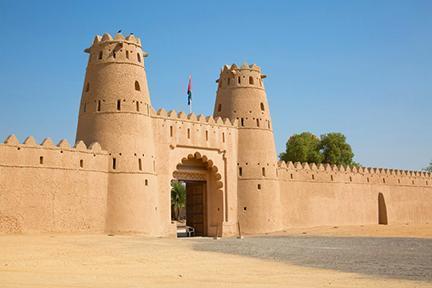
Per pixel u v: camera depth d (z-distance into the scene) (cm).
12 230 3234
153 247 2741
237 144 4850
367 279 1581
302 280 1581
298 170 5359
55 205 3450
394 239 3519
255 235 4484
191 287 1422
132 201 3769
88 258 2189
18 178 3309
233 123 4859
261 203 4762
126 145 3834
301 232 4675
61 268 1862
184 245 2972
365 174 6081
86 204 3609
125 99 3916
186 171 4544
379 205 6250
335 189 5681
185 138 4409
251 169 4806
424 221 6750
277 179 5000
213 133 4647
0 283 1439
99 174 3722
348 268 1884
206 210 4697
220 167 4669
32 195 3353
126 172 3794
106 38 4019
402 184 6538
